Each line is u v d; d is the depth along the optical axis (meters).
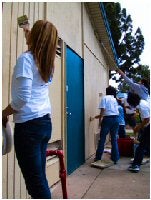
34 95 2.47
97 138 9.33
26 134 2.42
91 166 6.63
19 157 2.46
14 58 3.50
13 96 2.36
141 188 4.83
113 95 7.02
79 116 6.77
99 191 4.62
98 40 10.54
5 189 3.28
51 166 4.64
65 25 5.76
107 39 10.90
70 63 6.07
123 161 7.43
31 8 4.07
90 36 8.64
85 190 4.66
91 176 5.65
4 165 3.27
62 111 5.33
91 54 8.77
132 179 5.46
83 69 7.28
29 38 2.60
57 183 4.93
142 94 6.70
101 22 9.23
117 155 6.98
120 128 9.60
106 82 13.84
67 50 5.86
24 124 2.42
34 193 2.46
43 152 2.62
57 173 4.93
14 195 3.49
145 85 6.76
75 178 5.46
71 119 5.99
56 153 3.12
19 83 2.35
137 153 6.12
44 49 2.51
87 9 8.16
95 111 9.20
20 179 3.64
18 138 2.44
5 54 3.29
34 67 2.46
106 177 5.60
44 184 2.48
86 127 7.48
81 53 7.21
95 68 9.56
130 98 6.59
